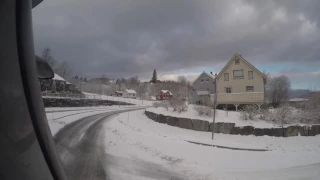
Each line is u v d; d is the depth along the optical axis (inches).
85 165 304.0
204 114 936.3
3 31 45.1
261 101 1124.5
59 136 464.4
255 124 836.0
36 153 49.5
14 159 44.1
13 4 48.0
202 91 1416.1
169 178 300.5
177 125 917.2
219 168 382.9
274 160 499.8
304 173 336.2
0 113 42.7
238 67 1218.6
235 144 675.4
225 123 827.4
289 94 1753.2
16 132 45.4
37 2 67.1
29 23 52.2
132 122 976.3
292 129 796.0
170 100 1172.5
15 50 47.6
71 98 1544.0
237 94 1175.6
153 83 4281.5
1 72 43.8
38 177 48.7
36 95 52.5
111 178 271.3
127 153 401.1
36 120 51.4
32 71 52.0
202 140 700.7
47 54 861.2
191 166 361.4
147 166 342.0
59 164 58.5
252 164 446.6
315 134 802.2
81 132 550.3
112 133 584.4
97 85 3280.0
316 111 890.7
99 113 1237.1
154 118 1077.1
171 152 457.7
